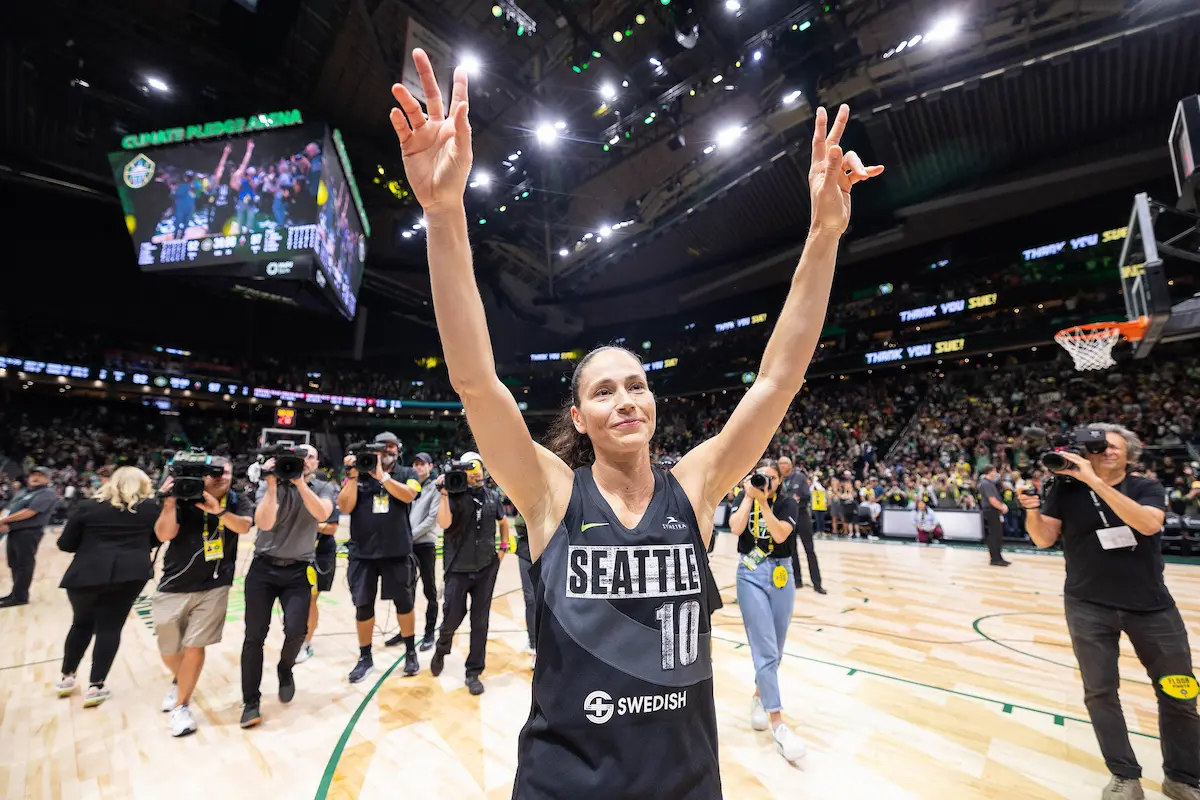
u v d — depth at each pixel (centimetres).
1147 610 244
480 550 399
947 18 1238
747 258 2361
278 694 375
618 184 1988
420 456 503
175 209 1091
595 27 1384
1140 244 720
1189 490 994
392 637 513
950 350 1797
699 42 1402
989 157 1698
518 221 2156
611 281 2739
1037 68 1349
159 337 2439
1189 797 238
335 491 506
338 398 2733
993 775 277
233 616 597
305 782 276
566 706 93
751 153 1748
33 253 1978
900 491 1281
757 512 337
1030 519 281
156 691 390
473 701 371
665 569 103
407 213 2152
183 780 277
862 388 2130
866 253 2133
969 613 586
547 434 149
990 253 1988
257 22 1427
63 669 380
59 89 1515
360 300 2720
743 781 273
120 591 376
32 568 660
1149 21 1177
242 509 363
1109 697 249
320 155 1099
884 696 374
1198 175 600
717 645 492
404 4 1323
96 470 1931
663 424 2675
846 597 663
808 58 1415
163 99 1628
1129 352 1459
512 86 1572
